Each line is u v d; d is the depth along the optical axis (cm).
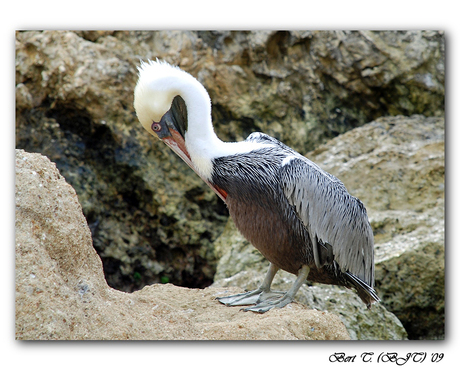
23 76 1316
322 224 765
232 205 774
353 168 1323
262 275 1030
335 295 1027
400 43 1464
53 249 574
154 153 1374
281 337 638
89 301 574
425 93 1476
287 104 1452
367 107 1512
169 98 772
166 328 600
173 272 1388
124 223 1369
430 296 1134
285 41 1448
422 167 1307
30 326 529
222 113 1433
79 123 1341
